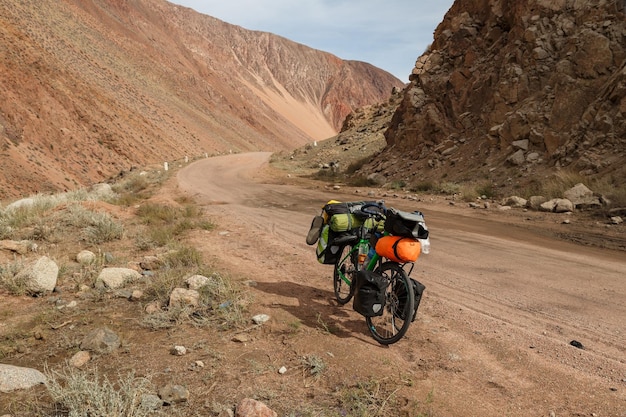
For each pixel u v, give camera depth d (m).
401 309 4.22
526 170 18.50
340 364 3.82
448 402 3.27
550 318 5.07
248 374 3.62
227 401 3.21
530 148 19.58
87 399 3.06
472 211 14.80
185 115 141.38
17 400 3.22
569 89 18.62
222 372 3.64
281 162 47.88
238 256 7.89
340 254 5.17
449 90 27.20
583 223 12.09
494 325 4.83
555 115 18.77
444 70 28.59
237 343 4.22
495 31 26.34
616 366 3.90
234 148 149.75
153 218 11.27
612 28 18.53
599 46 18.27
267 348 4.12
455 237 10.18
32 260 7.26
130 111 96.75
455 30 29.42
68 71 82.56
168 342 4.23
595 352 4.19
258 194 20.95
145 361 3.84
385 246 4.16
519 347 4.27
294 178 32.31
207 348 4.09
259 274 6.65
